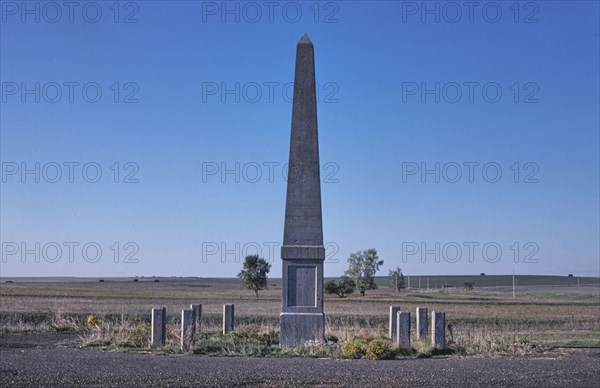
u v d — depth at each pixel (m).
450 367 21.75
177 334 28.17
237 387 18.08
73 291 127.38
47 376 19.16
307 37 28.23
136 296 105.31
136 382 18.45
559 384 18.44
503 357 24.98
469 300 113.50
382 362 23.19
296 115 27.92
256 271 123.94
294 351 25.66
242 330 29.84
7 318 48.53
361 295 143.75
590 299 126.88
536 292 173.50
